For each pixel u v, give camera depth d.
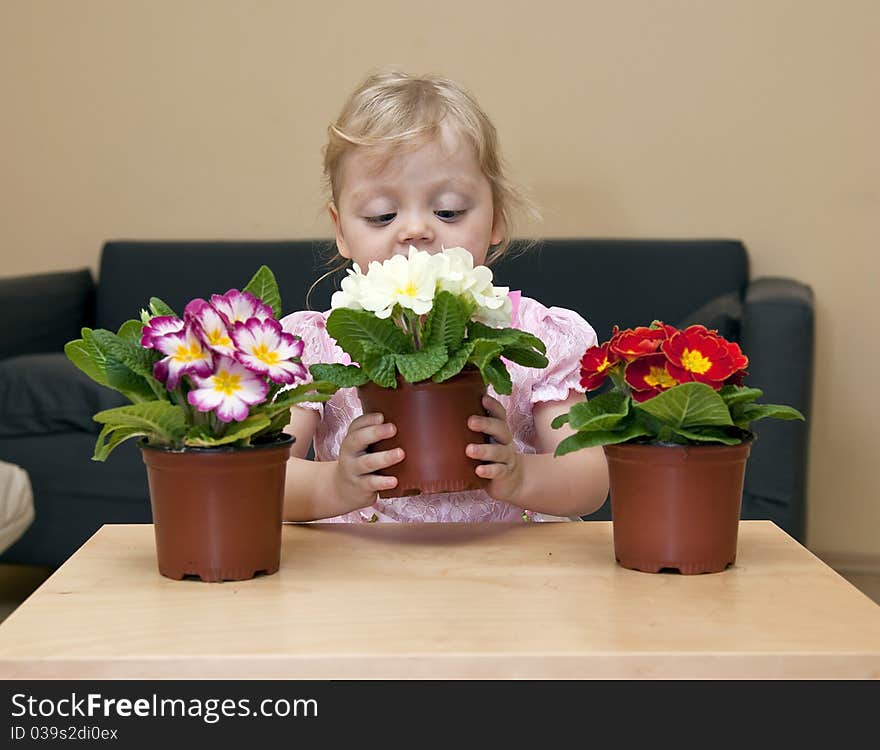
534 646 0.82
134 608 0.92
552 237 3.18
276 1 3.25
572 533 1.17
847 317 3.13
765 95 3.12
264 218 3.32
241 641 0.84
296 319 1.59
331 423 1.53
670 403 0.97
